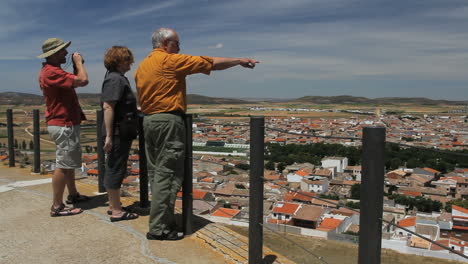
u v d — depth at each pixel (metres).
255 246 3.19
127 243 3.83
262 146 3.09
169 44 3.61
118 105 4.16
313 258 8.48
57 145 4.45
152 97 3.53
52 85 4.13
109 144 4.08
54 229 4.22
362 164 2.37
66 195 5.66
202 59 3.41
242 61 3.46
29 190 5.93
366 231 2.37
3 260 3.43
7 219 4.56
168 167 3.71
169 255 3.55
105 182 4.41
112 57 4.05
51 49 4.20
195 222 4.47
